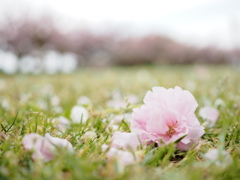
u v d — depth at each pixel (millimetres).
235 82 705
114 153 148
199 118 275
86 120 244
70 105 399
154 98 184
